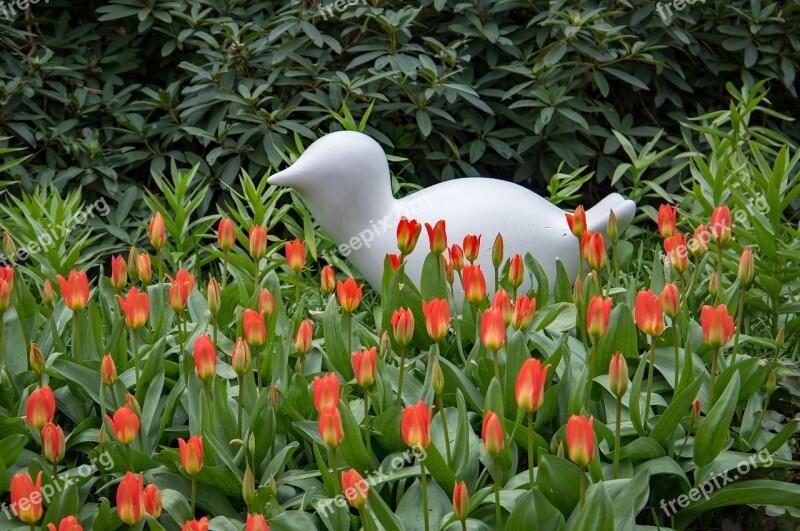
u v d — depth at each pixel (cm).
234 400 218
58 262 316
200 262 347
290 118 428
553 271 276
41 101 439
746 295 281
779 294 279
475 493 186
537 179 452
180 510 185
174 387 220
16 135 418
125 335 233
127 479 159
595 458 181
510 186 286
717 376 229
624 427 208
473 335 244
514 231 272
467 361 226
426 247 275
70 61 430
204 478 196
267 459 208
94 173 397
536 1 429
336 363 232
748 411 223
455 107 417
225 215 356
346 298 220
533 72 394
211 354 191
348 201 281
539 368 163
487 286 273
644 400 220
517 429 200
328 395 169
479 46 417
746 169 361
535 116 413
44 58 404
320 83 407
